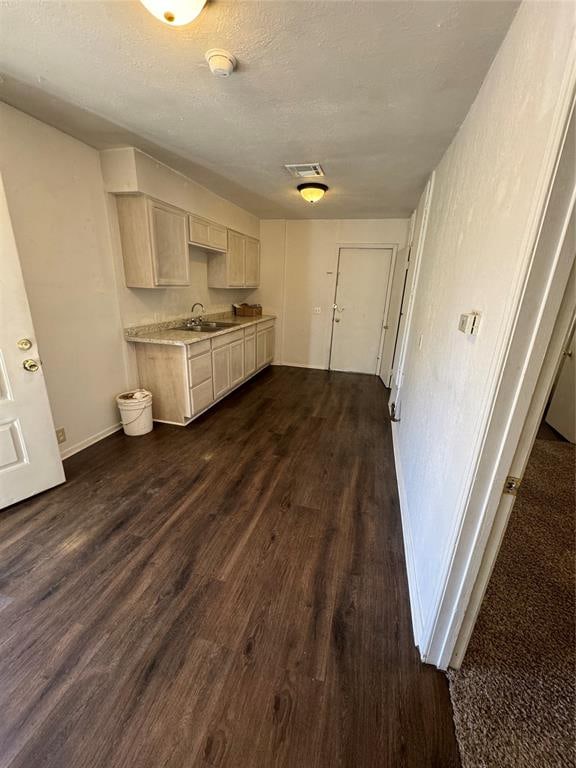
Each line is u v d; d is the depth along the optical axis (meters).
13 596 1.49
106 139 2.43
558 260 0.77
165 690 1.17
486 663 1.28
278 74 1.58
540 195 0.76
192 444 2.95
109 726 1.07
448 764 1.01
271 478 2.48
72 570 1.64
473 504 1.03
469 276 1.37
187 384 3.18
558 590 1.63
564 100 0.69
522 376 0.88
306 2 1.16
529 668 1.27
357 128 2.13
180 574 1.64
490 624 1.45
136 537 1.87
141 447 2.88
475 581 1.12
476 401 1.06
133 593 1.53
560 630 1.43
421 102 1.77
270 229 5.41
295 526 2.00
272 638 1.35
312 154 2.60
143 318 3.32
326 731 1.07
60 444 2.60
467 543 1.08
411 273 3.59
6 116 1.97
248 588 1.58
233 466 2.62
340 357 5.70
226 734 1.06
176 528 1.94
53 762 0.98
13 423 2.02
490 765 1.01
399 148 2.39
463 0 1.12
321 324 5.64
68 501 2.15
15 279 1.92
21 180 2.10
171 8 1.11
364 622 1.44
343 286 5.39
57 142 2.30
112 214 2.81
